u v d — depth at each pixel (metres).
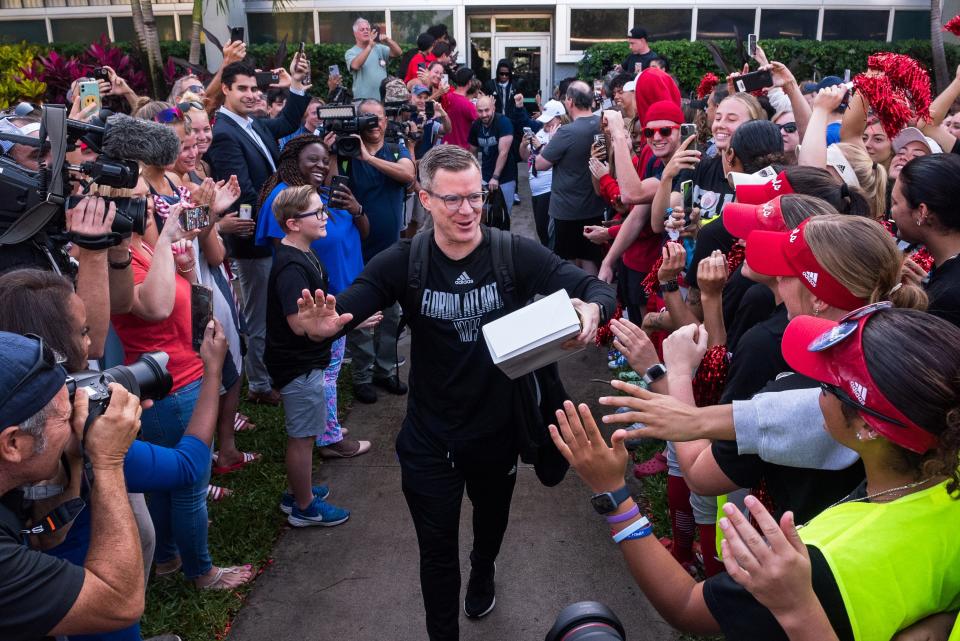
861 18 15.27
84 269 2.42
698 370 2.70
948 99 4.70
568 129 6.01
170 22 15.38
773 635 1.28
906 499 1.28
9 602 1.44
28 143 2.61
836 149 3.39
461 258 2.65
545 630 3.16
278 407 5.14
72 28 15.68
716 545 2.79
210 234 3.99
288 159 4.31
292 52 14.31
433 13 15.47
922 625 1.27
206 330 2.26
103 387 1.69
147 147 3.09
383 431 4.89
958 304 2.50
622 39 15.48
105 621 1.56
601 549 3.69
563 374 5.76
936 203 2.59
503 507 2.98
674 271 3.03
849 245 1.76
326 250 4.46
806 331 1.47
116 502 1.64
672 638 3.10
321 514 3.87
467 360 2.62
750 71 5.23
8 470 1.50
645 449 4.52
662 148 4.68
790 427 1.69
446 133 8.04
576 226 6.20
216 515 3.91
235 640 3.11
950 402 1.19
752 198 2.70
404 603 3.33
